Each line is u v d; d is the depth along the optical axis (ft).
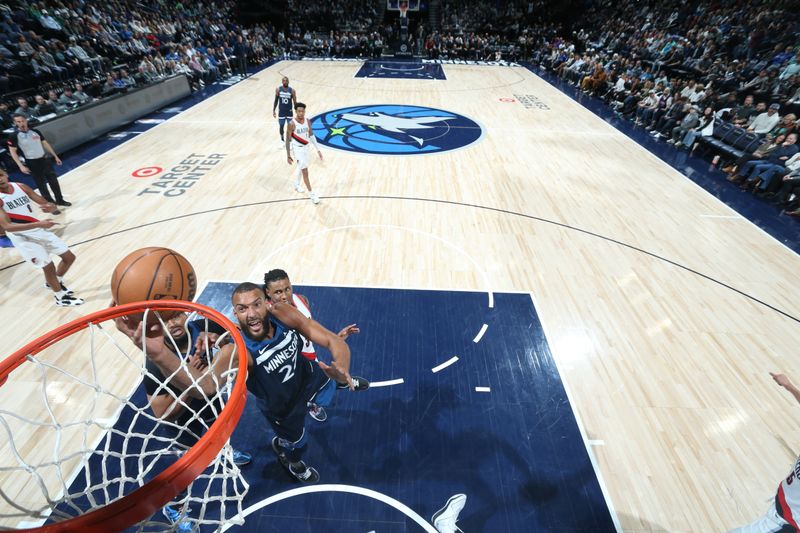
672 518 10.28
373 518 10.13
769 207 25.46
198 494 10.34
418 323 15.89
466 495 10.65
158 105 40.70
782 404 13.29
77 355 13.98
